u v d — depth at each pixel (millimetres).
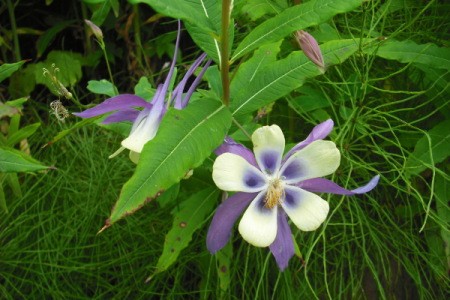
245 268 327
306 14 221
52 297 387
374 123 357
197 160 197
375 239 326
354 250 354
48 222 408
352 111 325
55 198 401
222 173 206
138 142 211
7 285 396
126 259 383
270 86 254
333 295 354
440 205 326
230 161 207
